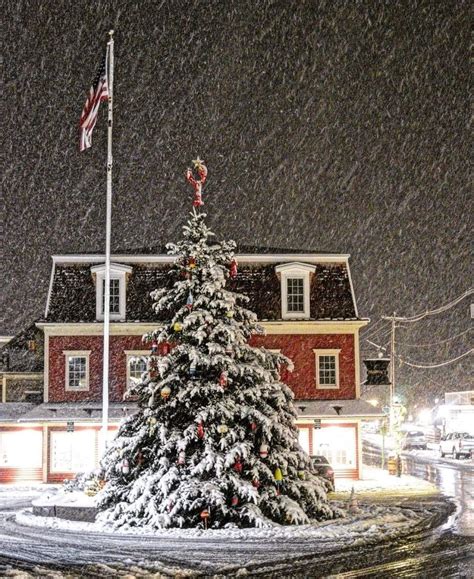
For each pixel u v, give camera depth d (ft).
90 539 63.00
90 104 95.25
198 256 73.87
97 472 74.23
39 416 132.57
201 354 71.00
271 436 69.82
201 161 77.71
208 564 51.44
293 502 69.51
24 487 125.18
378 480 128.06
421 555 54.13
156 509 68.28
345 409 135.03
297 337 139.44
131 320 138.21
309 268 141.69
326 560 52.65
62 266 144.46
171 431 70.64
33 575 47.16
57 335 138.00
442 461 179.32
